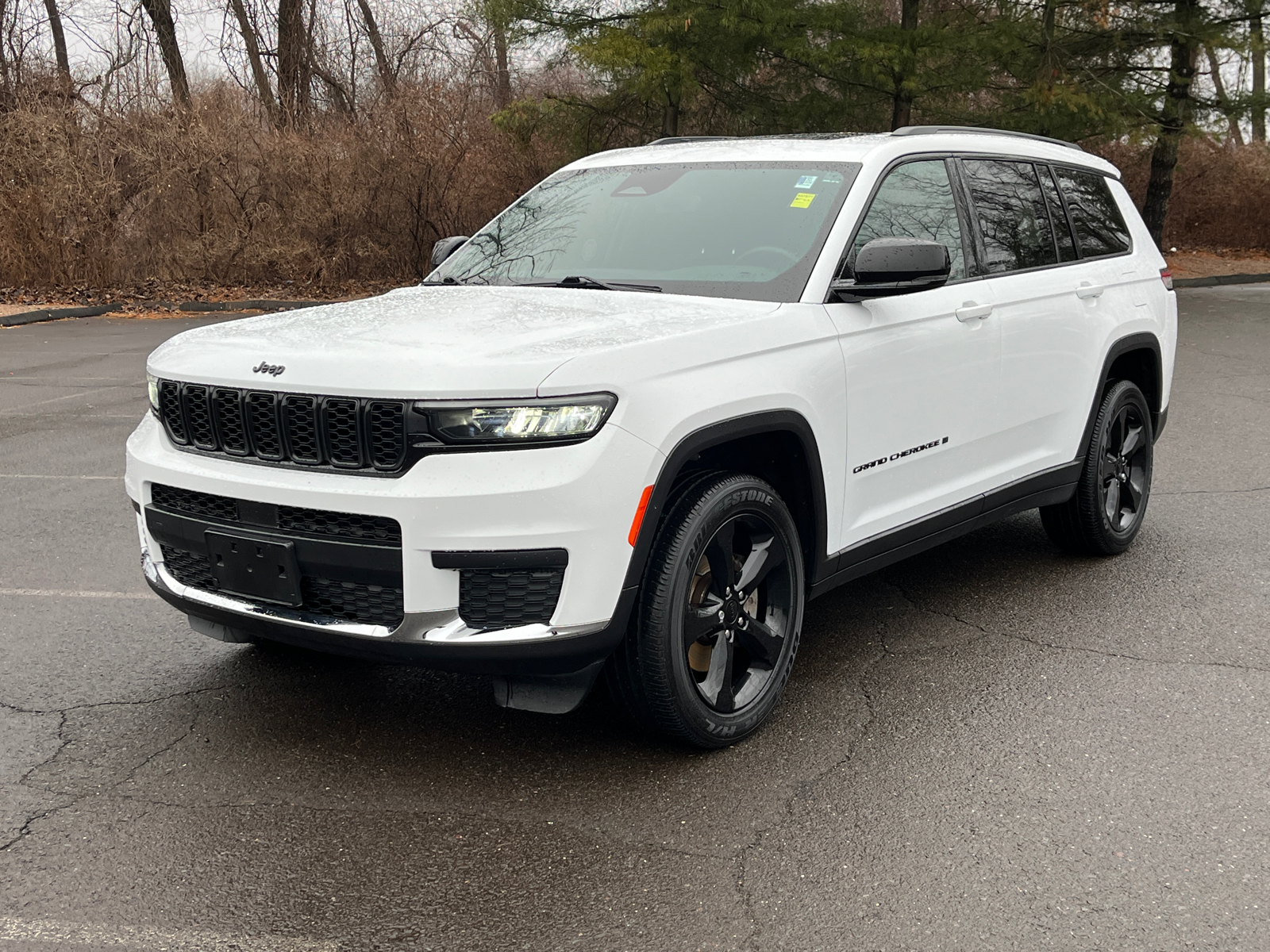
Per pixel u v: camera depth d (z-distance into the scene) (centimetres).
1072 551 571
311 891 287
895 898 282
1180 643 453
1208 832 312
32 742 368
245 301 1972
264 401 329
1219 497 685
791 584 380
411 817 323
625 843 309
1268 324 1647
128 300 1975
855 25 1867
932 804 329
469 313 374
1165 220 2444
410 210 2164
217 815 324
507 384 305
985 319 456
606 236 448
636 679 340
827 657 444
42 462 771
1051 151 549
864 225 416
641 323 350
